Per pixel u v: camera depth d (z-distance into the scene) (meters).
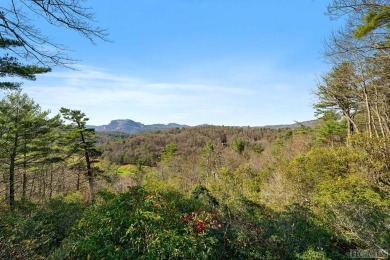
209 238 5.93
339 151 12.88
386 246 6.06
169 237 5.47
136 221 5.59
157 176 40.66
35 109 23.11
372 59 14.54
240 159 47.28
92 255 5.11
